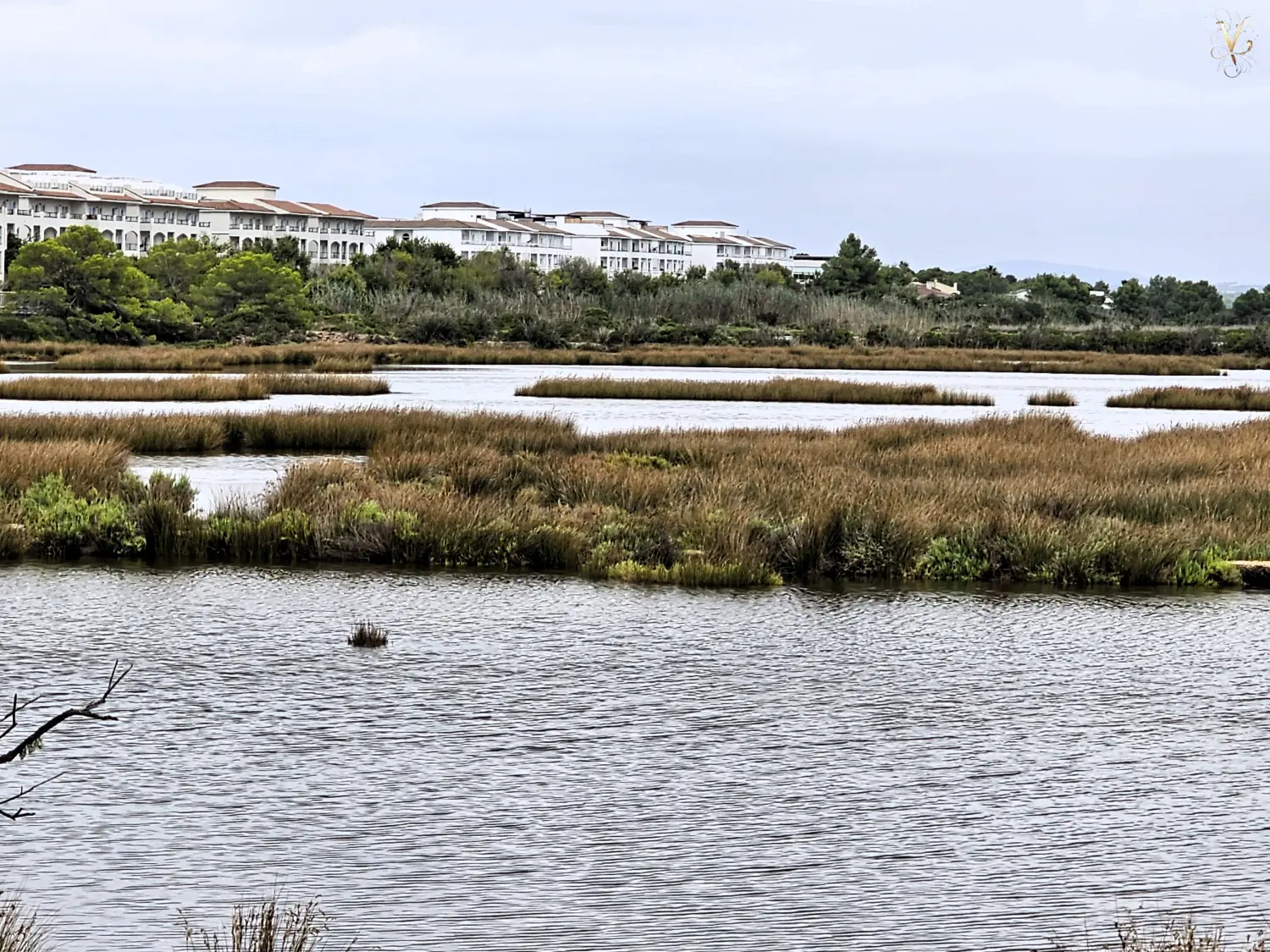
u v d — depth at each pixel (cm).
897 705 2192
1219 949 1367
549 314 19200
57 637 2519
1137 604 2969
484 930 1409
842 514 3328
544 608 2844
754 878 1538
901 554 3250
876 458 4544
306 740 1972
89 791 1761
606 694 2231
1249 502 3747
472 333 17075
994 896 1496
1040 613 2866
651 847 1620
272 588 2988
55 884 1495
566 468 3981
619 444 5019
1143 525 3412
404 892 1492
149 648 2459
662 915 1446
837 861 1590
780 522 3403
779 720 2102
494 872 1547
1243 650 2569
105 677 2267
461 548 3312
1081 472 4222
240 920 1391
